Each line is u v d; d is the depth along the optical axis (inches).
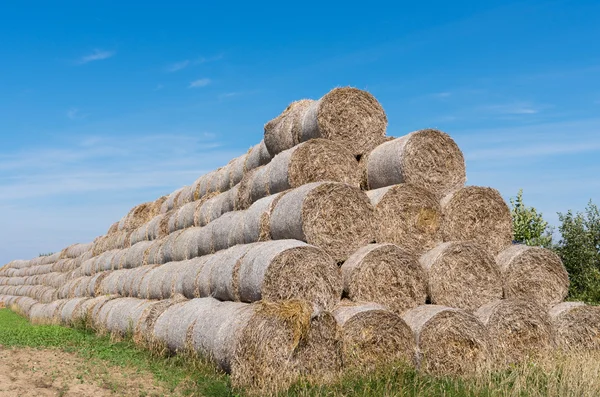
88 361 491.5
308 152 525.3
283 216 481.1
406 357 422.0
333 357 403.9
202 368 438.6
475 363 438.0
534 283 515.2
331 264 446.6
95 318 767.1
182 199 921.5
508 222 530.3
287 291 432.1
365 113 555.8
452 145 527.8
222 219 617.9
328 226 466.6
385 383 370.3
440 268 474.9
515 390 354.6
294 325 393.4
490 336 459.2
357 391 362.3
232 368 392.8
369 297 451.8
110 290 888.9
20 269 1884.8
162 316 564.1
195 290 582.6
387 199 490.6
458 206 510.0
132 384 409.4
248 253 470.9
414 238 495.5
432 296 472.1
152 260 839.1
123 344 603.2
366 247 467.8
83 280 1053.2
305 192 464.1
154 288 716.7
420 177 511.2
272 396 367.9
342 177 534.3
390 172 515.5
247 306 427.5
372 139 557.3
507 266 508.1
